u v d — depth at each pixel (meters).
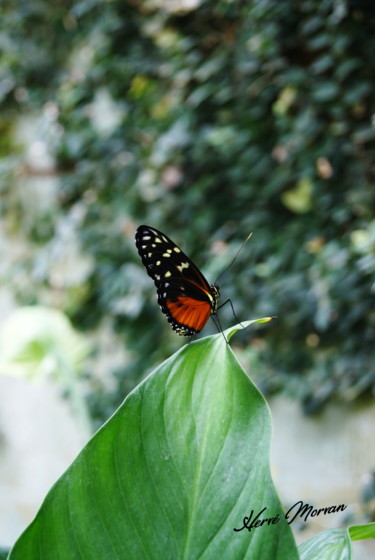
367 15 1.05
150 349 1.36
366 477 1.06
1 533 1.56
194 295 0.69
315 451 1.16
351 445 1.12
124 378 1.38
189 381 0.61
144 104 1.32
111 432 0.61
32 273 1.48
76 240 1.41
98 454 0.61
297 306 1.14
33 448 1.54
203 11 1.21
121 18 1.32
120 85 1.35
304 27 1.08
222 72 1.20
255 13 1.13
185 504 0.60
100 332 1.43
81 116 1.41
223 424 0.60
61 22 1.43
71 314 1.44
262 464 0.60
